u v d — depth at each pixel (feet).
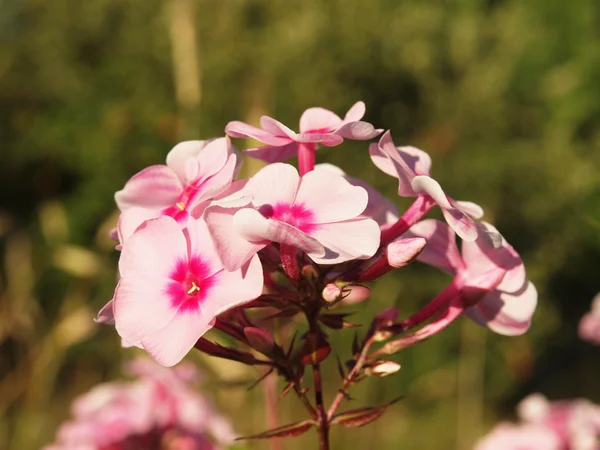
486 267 0.92
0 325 2.01
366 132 0.86
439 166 3.44
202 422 1.33
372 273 0.86
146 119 3.81
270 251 0.87
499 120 3.58
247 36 3.45
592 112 3.76
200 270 0.84
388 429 2.74
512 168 3.50
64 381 2.92
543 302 3.66
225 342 1.13
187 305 0.83
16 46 4.38
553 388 3.82
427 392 3.17
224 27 3.44
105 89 4.09
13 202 4.68
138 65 3.95
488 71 3.52
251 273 0.82
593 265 3.83
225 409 1.75
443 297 0.92
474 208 0.90
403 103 3.70
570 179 3.44
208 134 3.29
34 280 2.18
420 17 3.53
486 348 3.50
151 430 1.32
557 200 3.45
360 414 0.90
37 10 4.42
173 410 1.33
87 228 3.92
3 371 2.56
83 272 1.98
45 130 4.19
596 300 1.48
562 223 3.51
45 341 2.07
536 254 3.60
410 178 0.87
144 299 0.84
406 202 3.30
